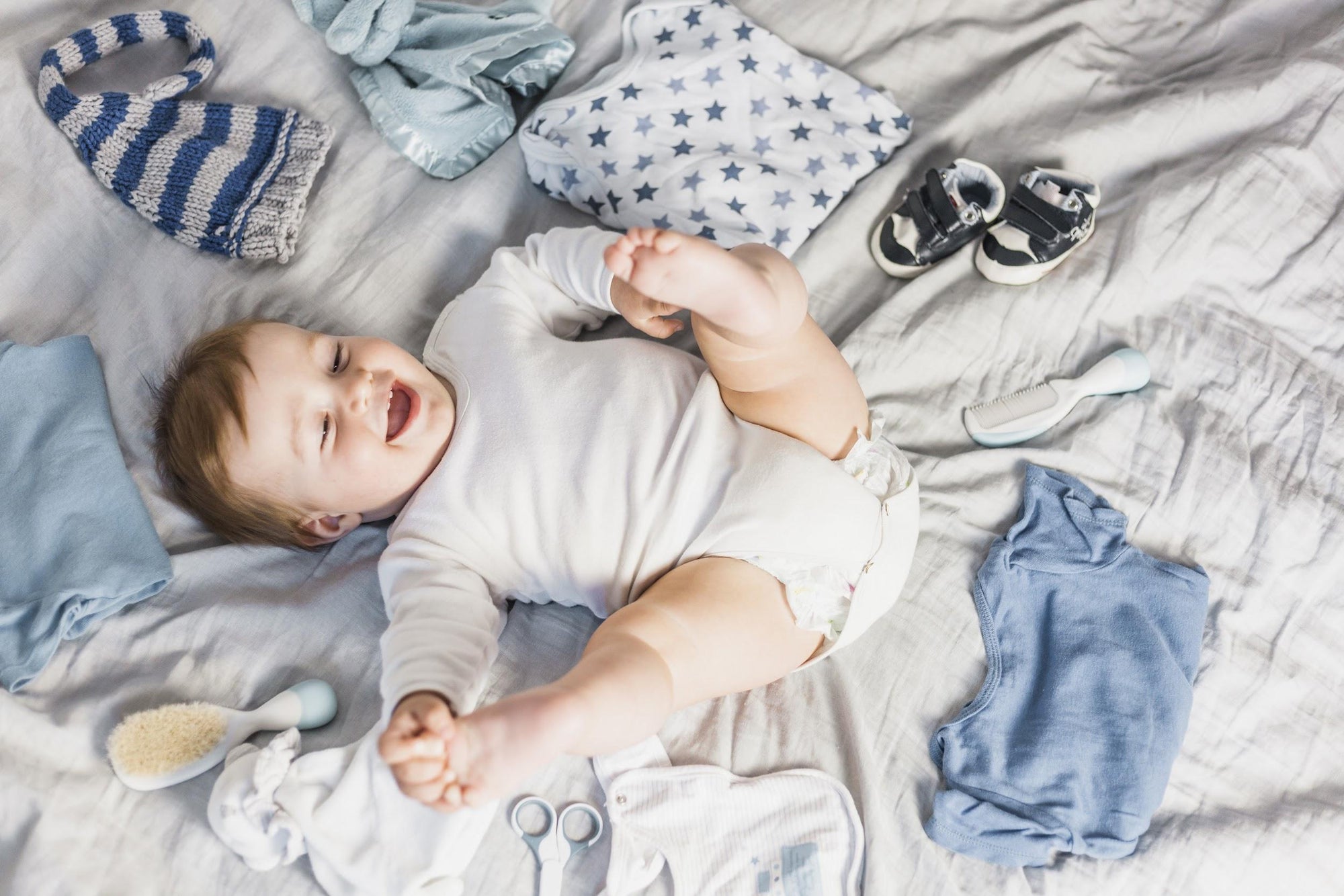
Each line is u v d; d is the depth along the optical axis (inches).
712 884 43.8
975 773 45.9
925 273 58.8
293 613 48.5
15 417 52.3
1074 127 62.8
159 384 54.2
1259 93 61.9
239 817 41.6
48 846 42.3
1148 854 44.7
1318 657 49.5
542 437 47.1
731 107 61.1
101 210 57.9
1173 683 47.1
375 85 61.2
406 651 40.2
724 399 47.9
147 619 48.3
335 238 58.9
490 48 60.7
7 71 58.8
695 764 46.1
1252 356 56.1
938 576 50.8
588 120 60.5
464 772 33.4
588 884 43.4
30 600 47.2
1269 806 46.4
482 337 51.5
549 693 35.4
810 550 43.6
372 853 41.3
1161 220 58.6
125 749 43.7
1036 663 48.8
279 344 47.7
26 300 56.4
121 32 60.4
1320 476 52.9
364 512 50.6
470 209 59.8
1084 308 57.6
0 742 43.8
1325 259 58.5
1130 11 67.6
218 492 48.6
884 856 44.3
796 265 58.5
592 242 52.0
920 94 65.9
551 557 46.6
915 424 55.2
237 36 62.9
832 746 47.3
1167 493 52.5
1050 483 52.6
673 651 40.9
